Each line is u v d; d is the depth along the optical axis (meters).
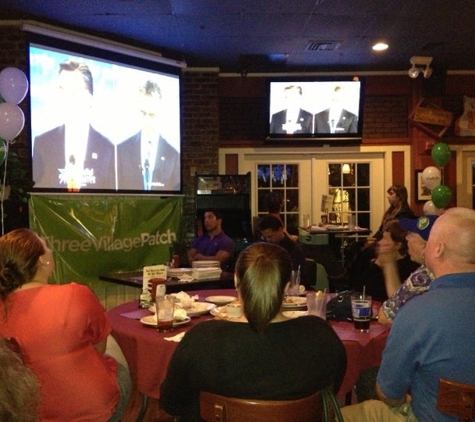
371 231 6.47
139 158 5.45
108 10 4.44
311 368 1.49
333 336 1.58
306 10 4.47
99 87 5.09
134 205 5.06
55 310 1.79
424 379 1.54
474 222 1.63
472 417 1.43
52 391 1.76
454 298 1.53
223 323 1.54
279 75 6.55
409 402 1.80
